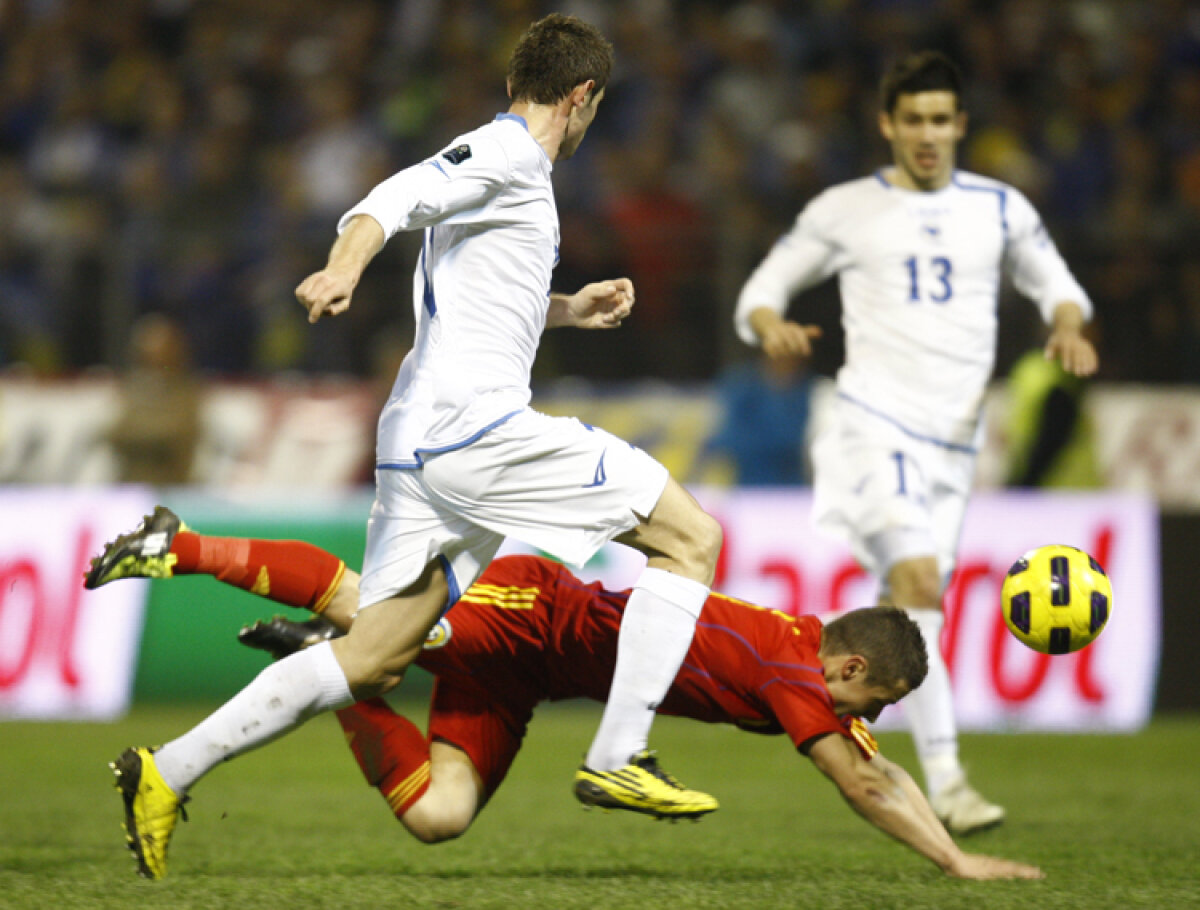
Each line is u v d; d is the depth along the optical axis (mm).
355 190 44219
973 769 24828
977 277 19078
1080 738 29328
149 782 12891
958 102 19031
